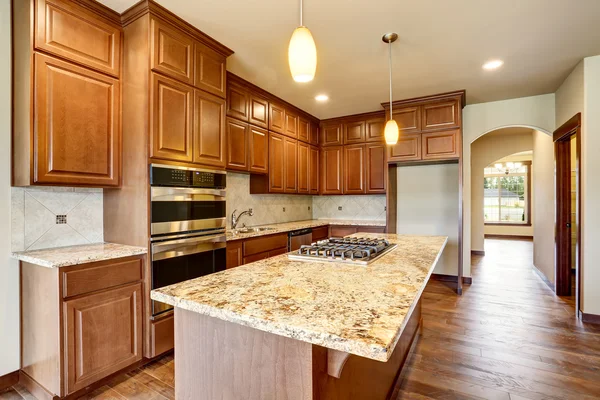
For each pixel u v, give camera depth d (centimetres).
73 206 230
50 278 180
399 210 486
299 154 457
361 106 443
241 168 346
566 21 234
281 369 100
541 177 482
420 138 406
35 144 184
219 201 275
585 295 303
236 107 340
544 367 222
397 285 125
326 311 96
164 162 226
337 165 500
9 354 203
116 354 202
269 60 300
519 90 381
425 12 222
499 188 1053
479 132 431
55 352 178
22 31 189
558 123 374
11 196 202
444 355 240
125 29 227
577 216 315
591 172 296
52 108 190
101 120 216
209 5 213
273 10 219
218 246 273
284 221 484
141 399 188
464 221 446
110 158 221
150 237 216
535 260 527
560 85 363
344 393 119
